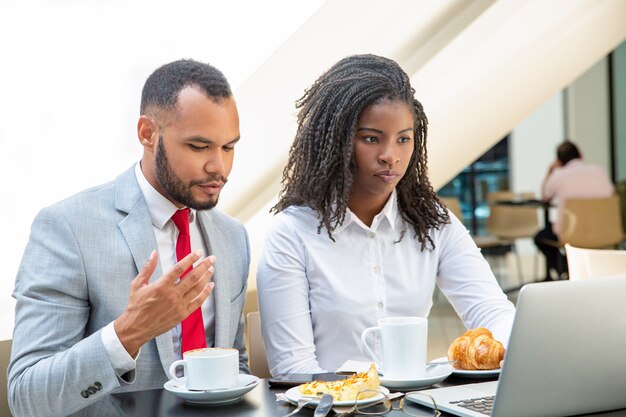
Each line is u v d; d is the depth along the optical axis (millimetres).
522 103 3602
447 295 1875
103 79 2250
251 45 2361
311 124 1785
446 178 3904
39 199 2281
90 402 1393
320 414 1171
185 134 1542
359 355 1748
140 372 1581
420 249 1824
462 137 3551
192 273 1342
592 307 1169
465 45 2807
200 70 1583
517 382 1137
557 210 6586
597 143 8461
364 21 2441
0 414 2066
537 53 3205
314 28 2373
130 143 2354
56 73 2170
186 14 2250
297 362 1682
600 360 1186
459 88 3094
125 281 1606
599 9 3160
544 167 8461
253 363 1868
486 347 1428
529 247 8508
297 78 2504
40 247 1596
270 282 1755
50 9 2078
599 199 6344
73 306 1569
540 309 1126
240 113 2525
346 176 1730
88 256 1587
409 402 1269
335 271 1764
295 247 1771
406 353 1360
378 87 1696
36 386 1417
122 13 2178
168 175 1578
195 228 1732
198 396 1262
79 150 2291
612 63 8398
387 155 1688
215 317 1699
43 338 1517
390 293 1780
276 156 2750
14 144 2180
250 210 2902
